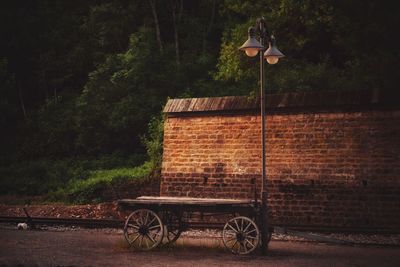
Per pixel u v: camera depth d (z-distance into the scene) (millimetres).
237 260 11305
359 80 20188
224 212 13125
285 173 17109
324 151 16672
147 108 29766
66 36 37719
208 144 18375
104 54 35156
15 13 38250
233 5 21172
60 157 31938
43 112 33875
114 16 34500
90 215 19609
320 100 16766
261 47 12320
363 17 17266
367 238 14602
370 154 16062
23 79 38156
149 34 32438
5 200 24922
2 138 34719
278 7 19875
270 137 17453
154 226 12930
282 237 15102
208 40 35312
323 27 21422
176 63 32000
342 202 16266
